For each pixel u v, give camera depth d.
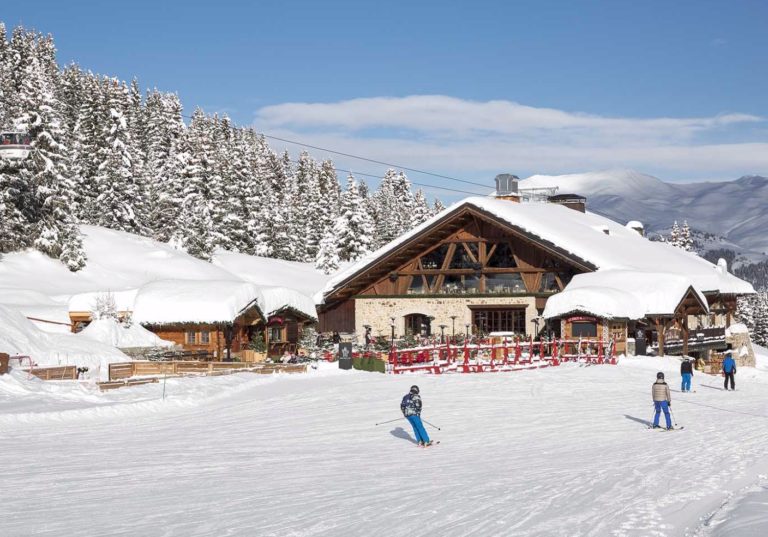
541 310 56.78
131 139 105.50
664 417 25.73
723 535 9.86
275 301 52.81
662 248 69.62
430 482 15.27
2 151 62.28
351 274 59.12
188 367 36.88
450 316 58.72
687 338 56.34
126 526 11.70
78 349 39.69
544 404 28.55
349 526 11.64
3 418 22.42
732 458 17.83
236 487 14.85
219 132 140.62
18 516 12.37
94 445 19.72
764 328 116.25
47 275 62.59
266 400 29.03
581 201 79.00
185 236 82.38
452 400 29.34
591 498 13.36
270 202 100.44
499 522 11.69
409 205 136.38
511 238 58.09
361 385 33.59
